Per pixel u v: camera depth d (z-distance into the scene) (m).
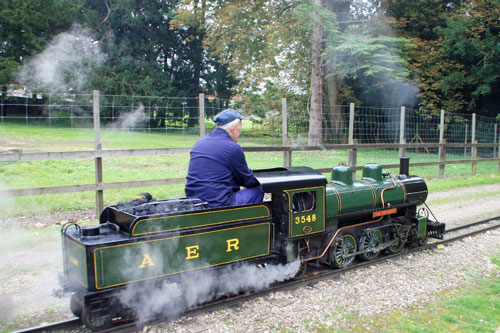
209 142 4.54
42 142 14.78
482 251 6.66
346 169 5.86
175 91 32.50
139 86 28.80
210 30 23.73
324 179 5.21
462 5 24.42
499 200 11.01
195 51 35.25
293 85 25.17
